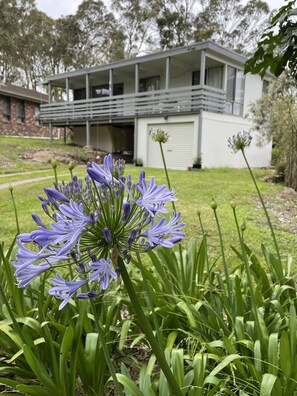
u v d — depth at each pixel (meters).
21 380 1.75
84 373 1.60
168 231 1.00
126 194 1.09
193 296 2.04
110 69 16.50
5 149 16.09
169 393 1.33
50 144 19.28
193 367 1.42
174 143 14.56
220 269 3.43
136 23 33.41
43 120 20.62
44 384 1.38
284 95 11.49
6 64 34.25
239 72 15.69
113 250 0.96
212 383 1.34
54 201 0.98
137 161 15.60
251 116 16.19
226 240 4.55
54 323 1.56
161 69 16.64
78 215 0.89
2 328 1.54
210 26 31.61
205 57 13.77
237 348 1.65
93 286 1.87
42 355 1.62
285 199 7.88
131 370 1.86
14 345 1.69
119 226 0.97
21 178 10.80
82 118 18.17
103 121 17.25
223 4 32.50
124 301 1.79
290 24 2.09
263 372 1.46
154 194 1.00
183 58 14.62
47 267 0.96
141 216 1.00
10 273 1.70
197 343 1.66
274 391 1.31
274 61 2.41
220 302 2.02
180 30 31.19
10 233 4.70
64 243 0.93
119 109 16.38
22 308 1.72
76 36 33.94
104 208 0.96
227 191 8.44
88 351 1.57
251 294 1.67
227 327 1.84
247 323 1.72
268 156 17.77
